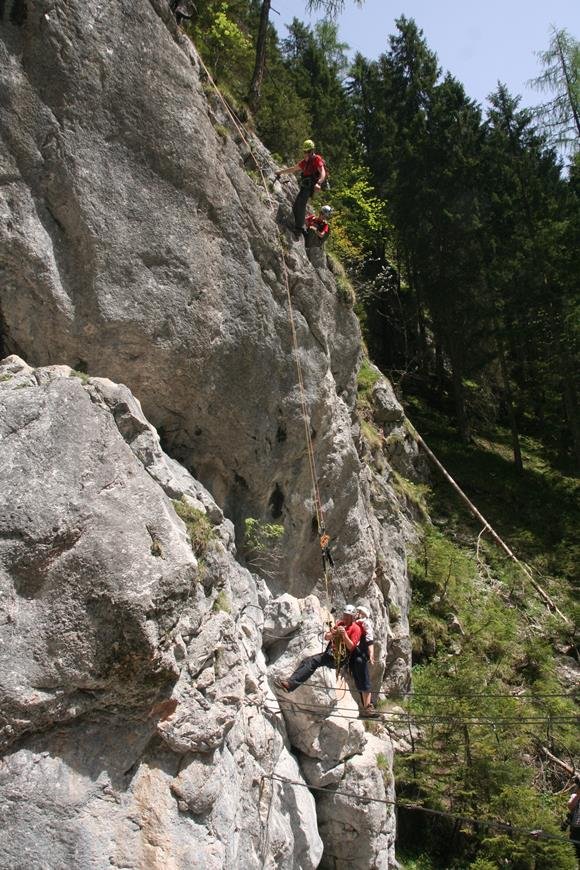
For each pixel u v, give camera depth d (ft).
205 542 30.48
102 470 26.07
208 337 35.70
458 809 49.88
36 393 26.23
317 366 41.39
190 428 37.22
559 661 68.80
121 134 33.06
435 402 109.40
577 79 87.04
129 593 24.68
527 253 93.09
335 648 33.73
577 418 93.76
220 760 28.86
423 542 71.67
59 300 31.99
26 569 24.12
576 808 34.65
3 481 24.52
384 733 49.83
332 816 38.83
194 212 35.27
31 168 31.37
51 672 23.90
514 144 105.60
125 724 25.79
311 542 44.19
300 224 40.86
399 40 120.26
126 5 32.99
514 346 98.73
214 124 37.22
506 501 91.04
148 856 24.72
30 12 30.99
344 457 44.42
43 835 23.16
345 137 99.96
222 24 48.67
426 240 101.40
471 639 65.57
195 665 28.45
